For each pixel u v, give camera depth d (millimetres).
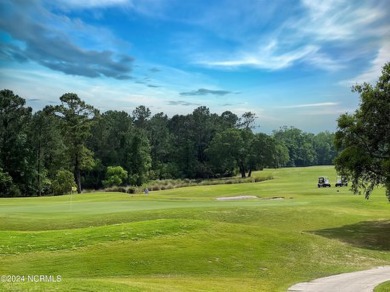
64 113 90000
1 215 29453
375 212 39500
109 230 21922
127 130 119625
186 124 149250
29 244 19406
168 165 129750
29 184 89875
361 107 34156
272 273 18078
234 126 152625
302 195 58062
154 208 35688
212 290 13914
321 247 23453
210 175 133625
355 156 33281
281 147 144625
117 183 101938
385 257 23625
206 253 19391
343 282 17016
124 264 17172
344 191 66312
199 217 31234
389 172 31906
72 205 39625
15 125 91062
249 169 129250
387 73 33250
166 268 17203
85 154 92625
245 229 24188
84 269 16359
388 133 32938
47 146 92125
